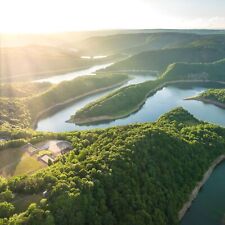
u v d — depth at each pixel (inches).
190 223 5477.4
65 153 6387.8
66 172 5162.4
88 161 5447.8
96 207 4645.7
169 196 5580.7
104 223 4616.1
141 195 5226.4
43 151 6515.8
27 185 4817.9
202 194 6210.6
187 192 6023.6
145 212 4943.4
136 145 6058.1
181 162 6491.1
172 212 5403.5
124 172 5315.0
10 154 6437.0
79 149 6417.3
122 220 4785.9
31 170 5797.2
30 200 4564.5
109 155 5605.3
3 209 4284.0
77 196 4510.3
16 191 4813.0
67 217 4301.2
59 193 4500.5
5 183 4968.0
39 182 4803.2
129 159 5615.2
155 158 6136.8
